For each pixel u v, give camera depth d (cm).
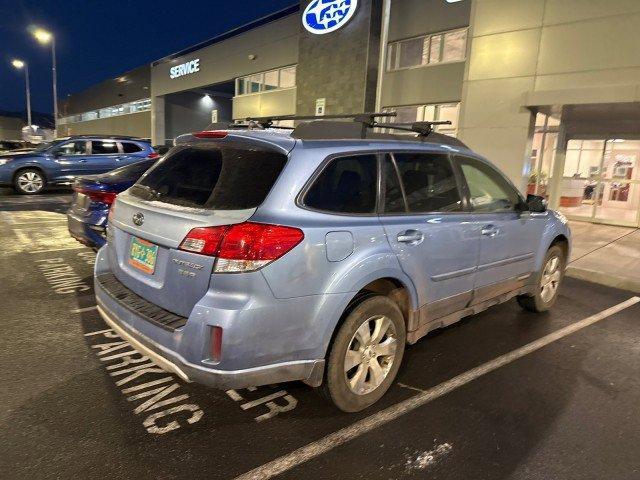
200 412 312
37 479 244
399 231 319
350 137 323
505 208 438
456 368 390
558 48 1077
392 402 334
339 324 295
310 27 2064
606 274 680
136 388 337
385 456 274
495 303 442
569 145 1274
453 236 361
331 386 295
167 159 342
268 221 258
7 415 299
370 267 296
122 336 295
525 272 470
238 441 283
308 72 2102
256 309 252
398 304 344
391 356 329
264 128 393
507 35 1154
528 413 325
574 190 1269
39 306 489
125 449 271
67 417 299
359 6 1842
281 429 297
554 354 423
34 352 386
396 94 1828
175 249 271
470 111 1238
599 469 269
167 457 266
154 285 288
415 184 348
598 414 326
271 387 347
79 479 246
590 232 1070
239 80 2788
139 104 4016
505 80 1166
